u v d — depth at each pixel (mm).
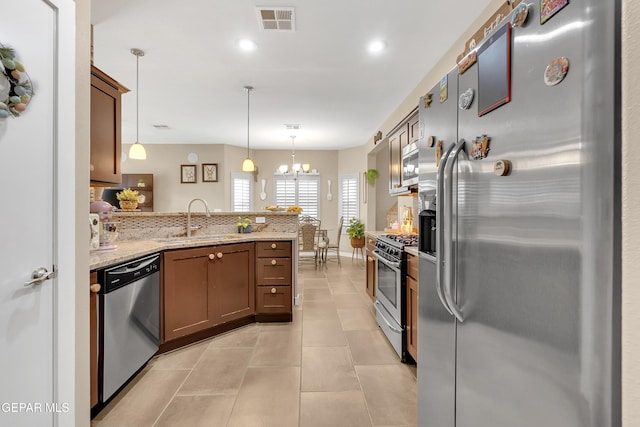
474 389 987
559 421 664
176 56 2924
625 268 552
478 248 956
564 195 647
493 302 885
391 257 2498
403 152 3059
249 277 2943
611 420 575
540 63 710
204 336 2650
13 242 992
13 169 990
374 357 2334
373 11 2250
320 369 2154
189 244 2480
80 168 1349
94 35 2555
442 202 1111
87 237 1399
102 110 2070
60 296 1170
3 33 950
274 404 1765
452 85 1153
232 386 1944
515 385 798
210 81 3516
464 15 2299
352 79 3463
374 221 6496
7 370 979
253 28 2471
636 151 536
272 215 3727
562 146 650
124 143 6762
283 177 7492
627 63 546
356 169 7141
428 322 1346
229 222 3525
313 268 5824
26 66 1025
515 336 796
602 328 581
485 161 922
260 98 4070
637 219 535
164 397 1828
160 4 2166
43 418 1107
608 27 566
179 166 6852
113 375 1738
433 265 1299
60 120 1163
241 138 6406
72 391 1230
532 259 734
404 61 3035
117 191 6398
